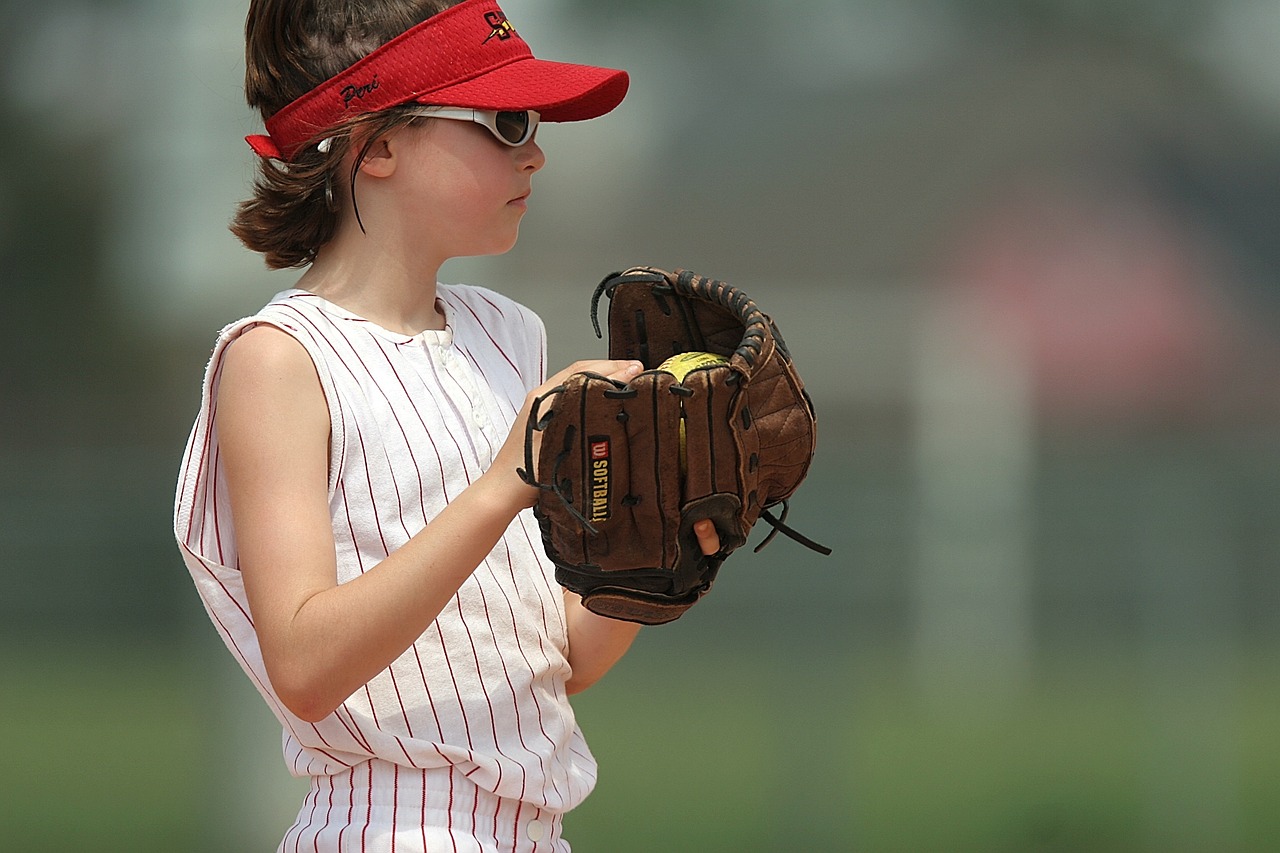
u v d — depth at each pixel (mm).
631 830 27844
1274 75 52906
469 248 8547
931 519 31578
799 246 50938
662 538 7500
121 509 29766
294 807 28656
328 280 8531
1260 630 30922
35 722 28812
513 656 8328
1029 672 31125
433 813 7969
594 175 50062
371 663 7312
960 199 51906
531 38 50188
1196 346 51844
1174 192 52688
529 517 8734
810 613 30312
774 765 29062
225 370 7953
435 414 8297
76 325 43531
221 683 28938
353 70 8281
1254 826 30000
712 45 50906
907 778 29656
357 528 7961
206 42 41281
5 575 29344
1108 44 52812
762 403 7844
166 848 28031
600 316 48625
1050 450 49281
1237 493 31297
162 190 42625
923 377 50719
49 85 43188
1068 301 51375
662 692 29531
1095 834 29344
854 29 51781
